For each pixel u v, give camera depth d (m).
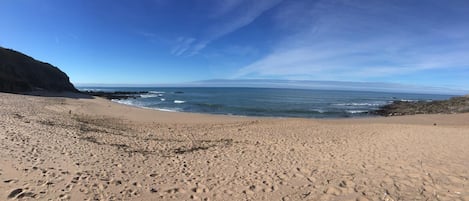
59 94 40.12
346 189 5.08
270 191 5.09
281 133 12.64
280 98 60.38
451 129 12.59
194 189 5.15
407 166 6.17
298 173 6.09
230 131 13.35
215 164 6.92
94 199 4.44
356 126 15.03
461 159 6.67
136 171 6.06
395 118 23.44
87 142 8.69
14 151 6.57
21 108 17.72
